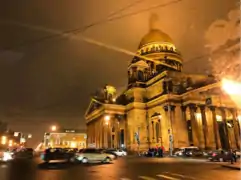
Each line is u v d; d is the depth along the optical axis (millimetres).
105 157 32719
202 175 16844
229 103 53125
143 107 68625
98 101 80812
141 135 65812
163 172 18938
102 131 75938
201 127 56000
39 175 17641
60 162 33969
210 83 53438
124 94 77625
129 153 62969
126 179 15047
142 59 78312
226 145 55125
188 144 56031
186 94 57500
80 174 18172
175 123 56812
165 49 79938
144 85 71625
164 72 62344
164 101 59625
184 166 24438
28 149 53219
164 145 57500
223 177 15672
